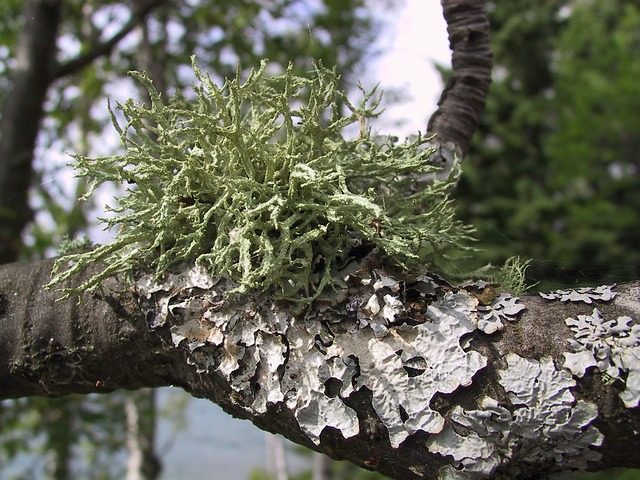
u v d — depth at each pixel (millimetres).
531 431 136
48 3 500
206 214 157
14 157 491
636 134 1277
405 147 177
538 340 141
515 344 142
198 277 163
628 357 134
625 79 1255
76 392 201
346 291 153
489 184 1363
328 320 152
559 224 1328
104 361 183
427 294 154
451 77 246
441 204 176
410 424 141
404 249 157
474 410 139
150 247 167
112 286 177
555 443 136
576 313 144
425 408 141
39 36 500
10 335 188
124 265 168
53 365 186
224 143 165
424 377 143
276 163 161
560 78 1425
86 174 165
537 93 1552
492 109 1452
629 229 1251
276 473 1521
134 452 843
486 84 243
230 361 156
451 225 181
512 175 1375
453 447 140
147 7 538
